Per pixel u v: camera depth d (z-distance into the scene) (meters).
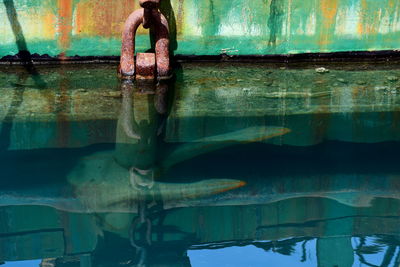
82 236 2.34
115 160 2.95
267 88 4.04
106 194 2.65
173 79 4.16
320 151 3.15
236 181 2.80
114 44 4.31
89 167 2.87
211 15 4.33
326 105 3.77
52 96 3.75
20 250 2.24
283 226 2.47
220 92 3.95
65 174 2.80
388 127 3.46
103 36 4.28
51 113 3.49
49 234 2.33
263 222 2.48
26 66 4.23
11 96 3.72
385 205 2.65
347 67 4.47
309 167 2.97
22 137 3.17
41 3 4.11
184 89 3.98
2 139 3.13
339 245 2.33
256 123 3.48
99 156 2.99
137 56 4.12
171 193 2.67
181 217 2.49
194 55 4.42
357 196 2.70
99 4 4.19
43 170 2.83
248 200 2.65
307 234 2.42
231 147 3.14
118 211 2.52
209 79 4.18
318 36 4.44
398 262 2.23
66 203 2.55
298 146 3.20
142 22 4.07
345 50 4.49
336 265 2.21
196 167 2.92
